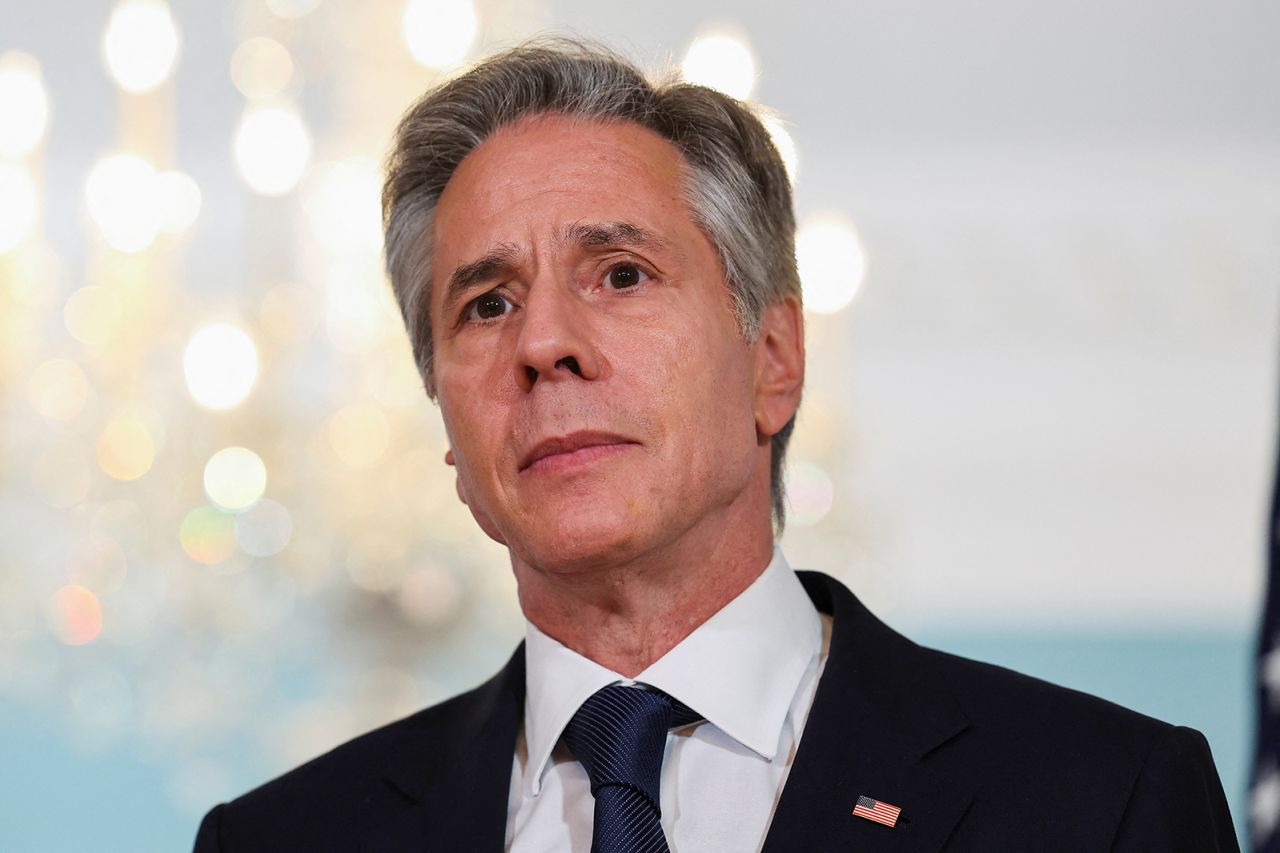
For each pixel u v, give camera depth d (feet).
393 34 46.70
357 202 46.52
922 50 78.43
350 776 19.43
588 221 17.84
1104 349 90.58
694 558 17.89
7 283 47.98
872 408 89.45
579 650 18.39
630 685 17.88
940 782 16.62
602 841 16.53
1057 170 83.05
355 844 18.42
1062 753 16.75
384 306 46.50
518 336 17.72
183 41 64.13
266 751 54.39
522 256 17.98
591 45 20.67
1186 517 92.53
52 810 65.77
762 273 19.04
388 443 46.01
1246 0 78.18
